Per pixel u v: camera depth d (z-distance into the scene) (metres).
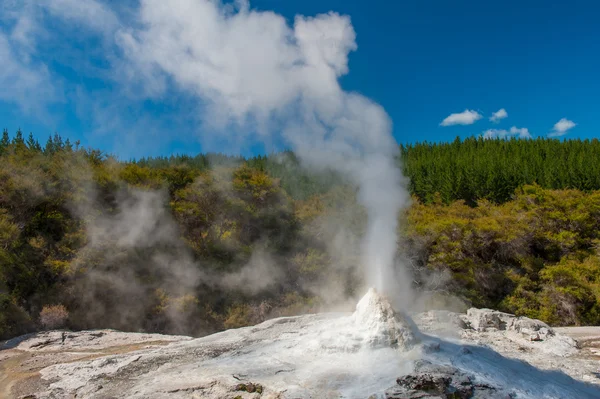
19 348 9.00
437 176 36.72
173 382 5.38
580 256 22.09
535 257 22.55
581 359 6.98
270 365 5.71
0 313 11.82
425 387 4.48
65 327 13.72
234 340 7.62
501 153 48.94
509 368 5.65
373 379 4.85
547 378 5.56
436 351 5.71
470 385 4.57
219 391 4.94
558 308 18.27
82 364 6.83
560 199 24.58
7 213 15.95
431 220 23.17
